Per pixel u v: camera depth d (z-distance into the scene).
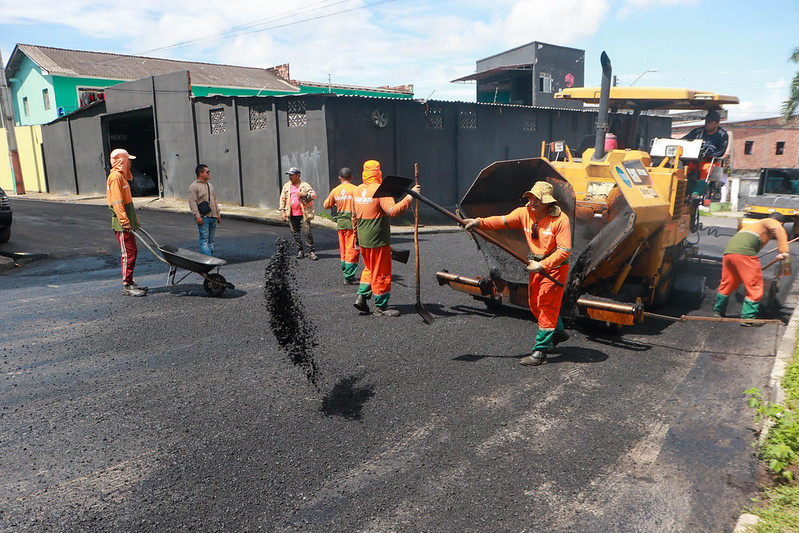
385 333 6.03
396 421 4.04
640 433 3.93
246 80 34.22
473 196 6.51
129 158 7.32
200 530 2.86
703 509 3.09
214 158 19.11
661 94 7.44
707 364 5.29
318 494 3.17
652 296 6.72
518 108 21.05
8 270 9.20
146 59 35.88
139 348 5.48
